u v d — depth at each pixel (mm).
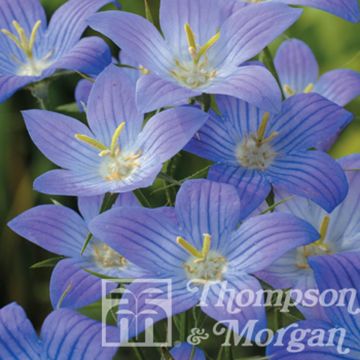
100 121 227
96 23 222
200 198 208
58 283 208
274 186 220
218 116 229
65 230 220
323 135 227
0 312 196
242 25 230
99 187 217
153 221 205
